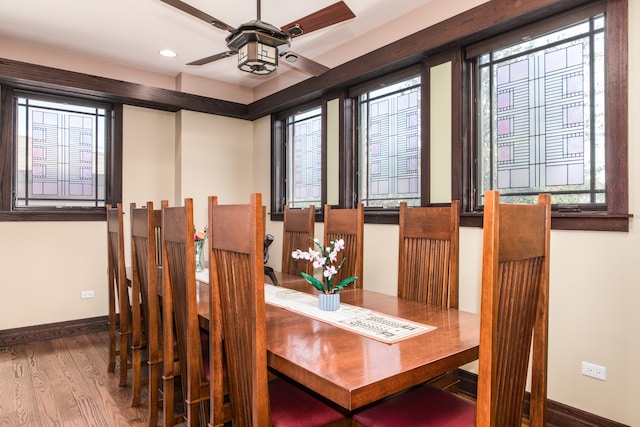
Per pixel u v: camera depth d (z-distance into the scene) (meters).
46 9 2.94
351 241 2.62
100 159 4.13
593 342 2.11
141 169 4.31
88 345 3.59
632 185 1.99
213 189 4.66
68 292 3.87
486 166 2.76
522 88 2.56
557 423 2.24
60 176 3.90
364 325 1.63
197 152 4.54
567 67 2.34
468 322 1.68
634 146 1.98
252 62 2.38
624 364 2.00
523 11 2.33
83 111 4.04
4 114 3.57
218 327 1.47
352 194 3.76
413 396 1.57
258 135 4.95
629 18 2.00
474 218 2.66
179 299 1.84
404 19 3.07
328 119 3.92
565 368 2.22
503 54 2.66
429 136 2.99
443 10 2.80
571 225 2.18
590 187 2.24
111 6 2.90
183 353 1.87
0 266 3.54
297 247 3.08
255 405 1.25
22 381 2.79
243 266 1.29
